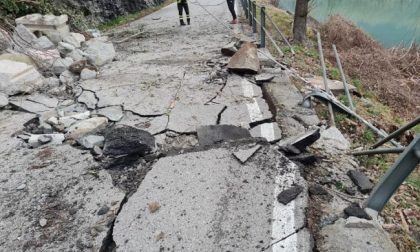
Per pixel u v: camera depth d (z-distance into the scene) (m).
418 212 2.82
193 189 2.85
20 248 2.46
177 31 10.13
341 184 2.97
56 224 2.65
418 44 12.67
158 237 2.42
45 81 5.65
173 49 7.80
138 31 10.65
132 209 2.71
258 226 2.45
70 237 2.52
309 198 2.72
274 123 3.94
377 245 2.25
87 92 5.23
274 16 12.61
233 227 2.46
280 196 2.67
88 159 3.42
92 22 11.91
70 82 5.82
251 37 8.52
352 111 4.29
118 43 9.06
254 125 4.01
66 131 4.08
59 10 9.67
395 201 2.94
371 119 4.95
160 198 2.79
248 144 3.38
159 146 3.64
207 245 2.33
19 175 3.25
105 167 3.27
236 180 2.91
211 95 4.82
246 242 2.33
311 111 4.21
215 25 10.54
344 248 2.25
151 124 4.11
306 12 9.15
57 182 3.12
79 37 7.59
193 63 6.38
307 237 2.33
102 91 5.23
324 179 3.03
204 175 3.01
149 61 6.82
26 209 2.82
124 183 3.06
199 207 2.66
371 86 8.55
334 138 3.68
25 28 6.94
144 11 15.70
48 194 2.97
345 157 3.40
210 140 3.60
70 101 5.01
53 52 6.66
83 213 2.73
